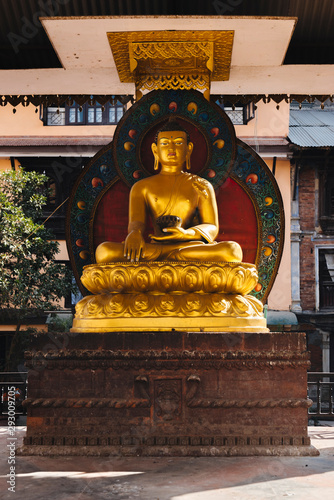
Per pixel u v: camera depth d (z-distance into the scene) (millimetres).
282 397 7004
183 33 8773
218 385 6996
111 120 24469
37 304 20094
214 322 7266
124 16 8180
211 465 6320
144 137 9219
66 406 6957
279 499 5094
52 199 25312
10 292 19750
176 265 7328
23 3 8445
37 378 7070
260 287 9039
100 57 9547
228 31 8664
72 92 11008
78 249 9141
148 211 8492
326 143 24734
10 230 18453
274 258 9070
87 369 7039
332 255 26516
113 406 6906
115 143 9219
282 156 24859
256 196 9156
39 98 11062
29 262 20094
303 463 6445
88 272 7668
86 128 24453
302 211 26484
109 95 11156
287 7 8508
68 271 21094
